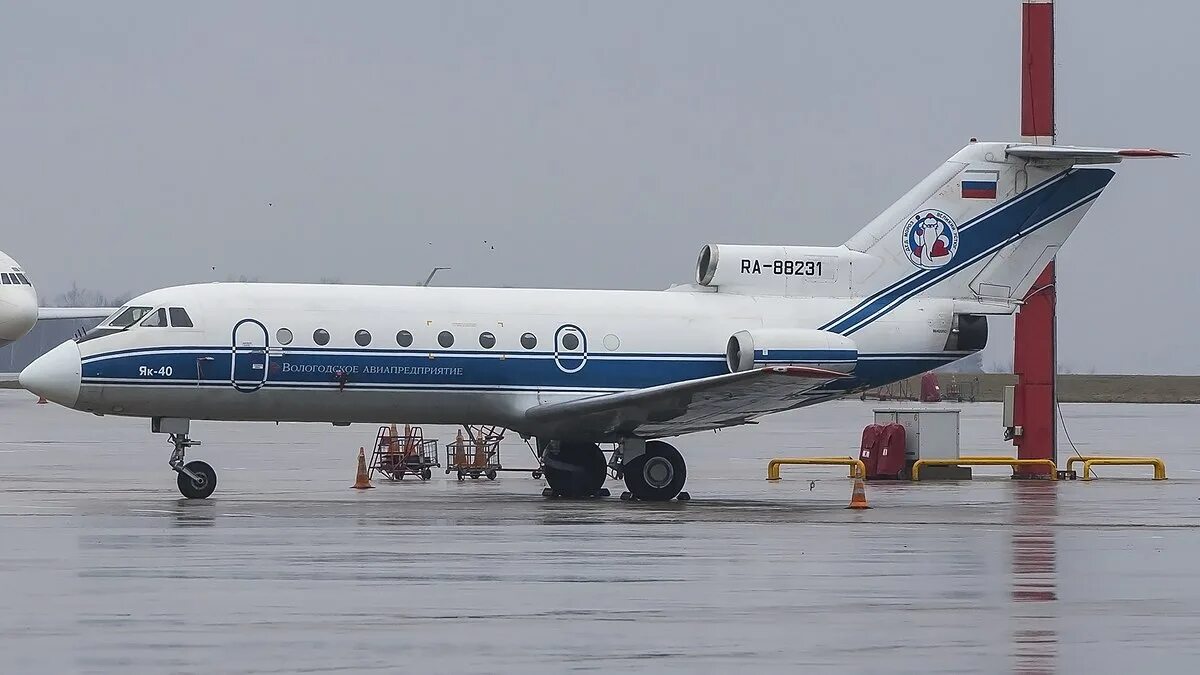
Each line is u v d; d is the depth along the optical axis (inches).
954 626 2006.6
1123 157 4534.9
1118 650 1849.2
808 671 1716.3
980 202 4581.7
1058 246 4618.6
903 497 4288.9
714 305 4434.1
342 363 4114.2
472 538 3014.3
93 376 3966.5
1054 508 3909.9
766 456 6441.9
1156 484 4916.3
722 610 2119.8
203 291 4116.6
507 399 4234.7
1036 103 5083.7
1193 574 2539.4
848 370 4266.7
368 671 1691.7
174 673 1673.2
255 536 2997.0
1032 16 5093.5
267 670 1691.7
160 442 6899.6
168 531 3073.3
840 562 2674.7
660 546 2908.5
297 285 4217.5
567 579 2413.9
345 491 4343.0
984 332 4564.5
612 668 1721.2
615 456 4227.4
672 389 3927.2
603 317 4330.7
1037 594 2295.8
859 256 4527.6
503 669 1710.1
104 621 1987.0
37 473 4874.5
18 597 2178.9
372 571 2482.8
